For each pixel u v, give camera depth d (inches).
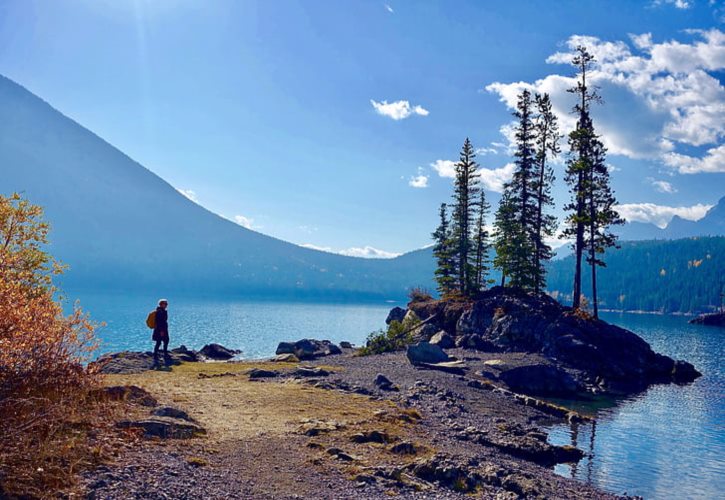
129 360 1053.2
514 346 1763.0
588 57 2038.6
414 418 766.5
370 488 455.5
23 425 408.2
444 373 1255.5
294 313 6604.3
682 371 1753.2
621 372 1601.9
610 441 849.5
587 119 2047.2
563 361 1621.6
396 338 1863.9
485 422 852.0
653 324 6230.3
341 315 6683.1
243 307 7504.9
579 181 2014.0
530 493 522.6
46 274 651.5
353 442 580.7
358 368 1249.4
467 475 524.1
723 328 5831.7
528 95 2331.4
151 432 500.4
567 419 998.4
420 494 465.4
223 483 416.8
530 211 2298.2
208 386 832.9
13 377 459.8
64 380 499.5
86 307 5019.7
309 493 424.8
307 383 948.0
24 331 461.1
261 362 1397.6
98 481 369.4
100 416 501.7
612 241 2015.3
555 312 1883.6
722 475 695.7
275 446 530.3
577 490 588.4
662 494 621.3
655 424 994.7
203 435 533.6
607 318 7726.4
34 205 652.7
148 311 4734.3
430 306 2278.5
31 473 355.9
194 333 3102.9
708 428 973.2
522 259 2228.1
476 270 2469.2
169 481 397.7
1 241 619.2
